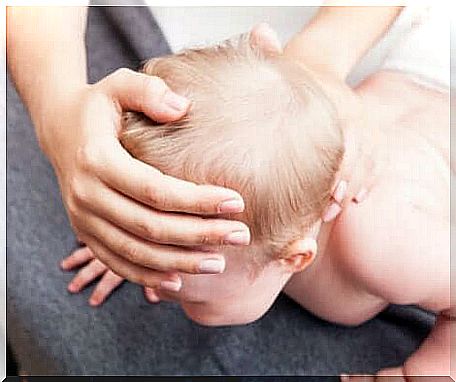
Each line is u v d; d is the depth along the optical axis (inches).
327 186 27.8
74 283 36.4
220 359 35.2
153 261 25.2
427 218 31.9
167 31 41.6
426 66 36.6
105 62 41.1
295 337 35.9
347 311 35.1
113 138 25.0
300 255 28.0
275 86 26.6
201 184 25.0
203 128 25.4
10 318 35.6
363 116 32.8
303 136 26.5
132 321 35.9
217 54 27.6
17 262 36.8
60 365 34.5
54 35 31.4
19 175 39.0
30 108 30.4
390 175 32.3
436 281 31.8
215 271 25.0
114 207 24.5
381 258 31.8
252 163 25.5
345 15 35.2
